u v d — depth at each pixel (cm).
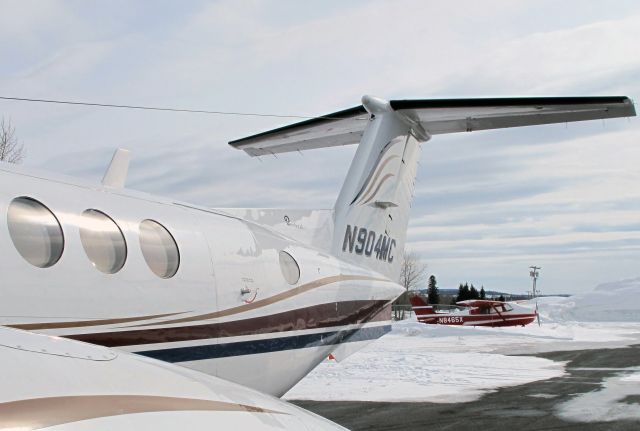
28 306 378
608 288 4847
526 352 1820
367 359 1581
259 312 561
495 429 794
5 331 219
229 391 252
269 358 573
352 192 792
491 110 749
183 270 488
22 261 380
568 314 4381
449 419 852
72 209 431
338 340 679
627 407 935
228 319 524
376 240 825
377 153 816
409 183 878
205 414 221
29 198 410
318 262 663
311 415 272
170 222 504
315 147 899
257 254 575
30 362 195
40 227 402
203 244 518
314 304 638
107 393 201
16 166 439
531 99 709
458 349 1928
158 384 224
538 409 921
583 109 687
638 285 4750
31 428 168
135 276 445
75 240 416
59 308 393
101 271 424
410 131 855
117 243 446
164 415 207
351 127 866
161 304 462
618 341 2270
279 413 253
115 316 426
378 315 764
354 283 712
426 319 3400
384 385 1160
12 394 175
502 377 1267
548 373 1331
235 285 535
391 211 851
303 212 735
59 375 195
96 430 181
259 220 677
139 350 444
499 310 3272
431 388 1127
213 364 509
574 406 945
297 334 611
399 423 827
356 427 803
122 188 516
